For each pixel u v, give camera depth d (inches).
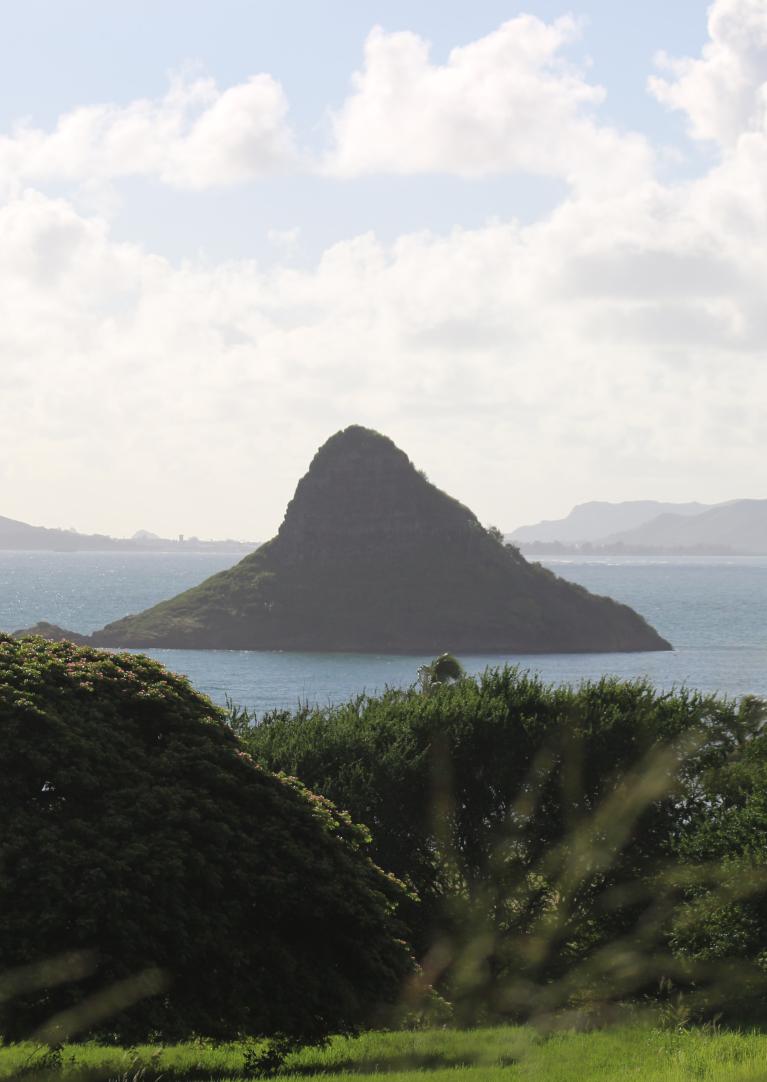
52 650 1043.3
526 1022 1154.7
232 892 892.6
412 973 975.0
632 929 1364.4
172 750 979.3
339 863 960.3
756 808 1194.0
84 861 812.0
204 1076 824.3
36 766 866.1
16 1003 743.1
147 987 791.1
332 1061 896.9
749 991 1083.9
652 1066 749.3
